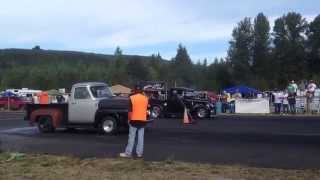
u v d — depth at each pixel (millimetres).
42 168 13383
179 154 16312
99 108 23438
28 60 171375
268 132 23453
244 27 123812
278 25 122938
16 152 16734
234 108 41594
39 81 111562
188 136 22000
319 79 100688
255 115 38312
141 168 13172
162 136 22047
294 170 12914
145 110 15484
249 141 19906
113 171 12781
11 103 54562
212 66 125250
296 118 33469
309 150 17094
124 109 23047
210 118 34500
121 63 122125
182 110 34594
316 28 119438
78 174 12422
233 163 14336
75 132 24641
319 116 35531
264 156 15766
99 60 182500
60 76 112125
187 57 135750
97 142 20328
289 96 38438
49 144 19750
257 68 120875
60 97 45000
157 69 130875
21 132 24969
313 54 119188
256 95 55969
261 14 124125
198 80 126438
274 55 121250
